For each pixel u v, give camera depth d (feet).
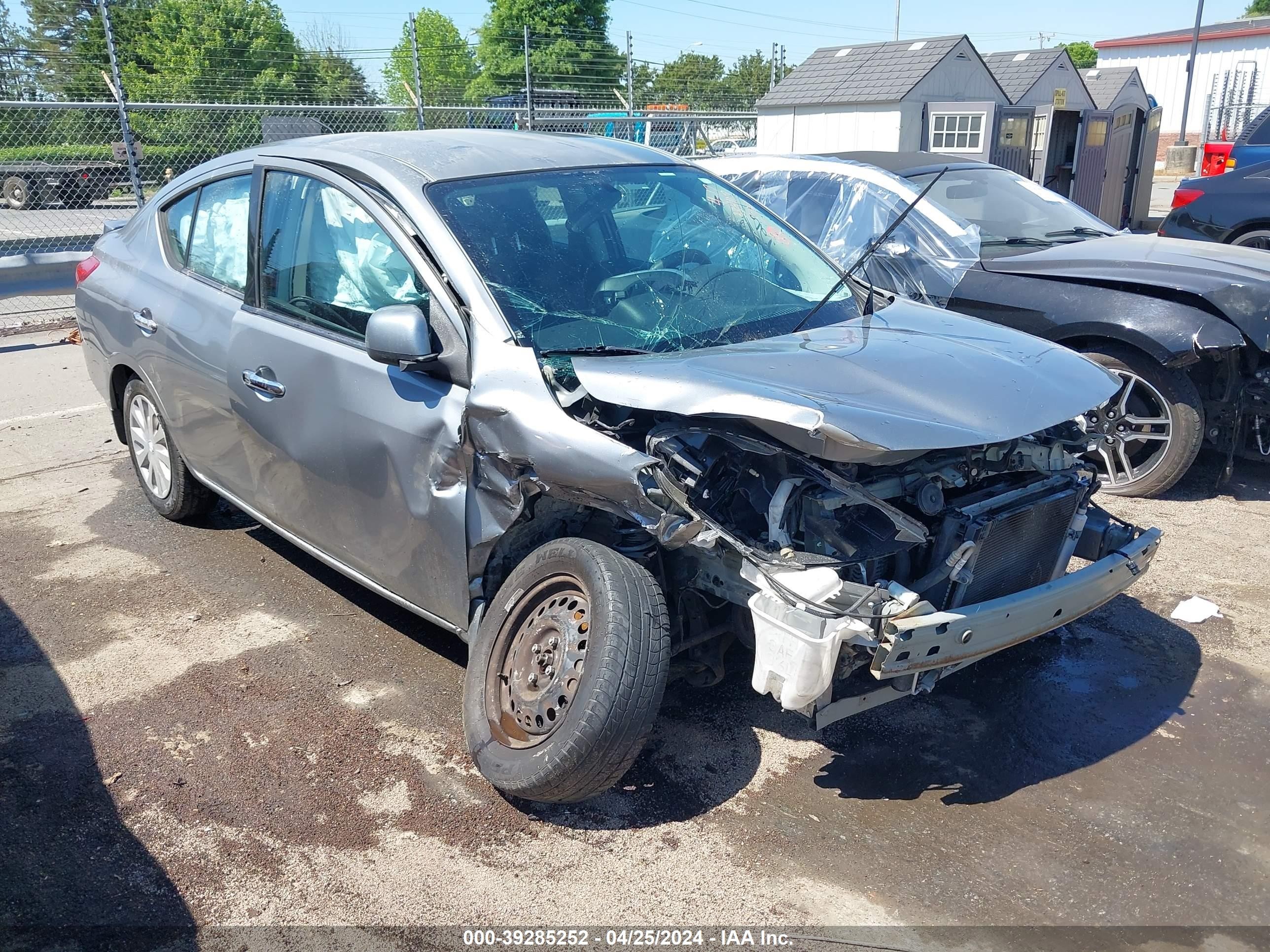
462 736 11.32
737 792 10.41
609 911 8.87
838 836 9.78
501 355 10.22
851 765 10.85
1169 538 16.42
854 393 9.45
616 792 10.43
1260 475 19.36
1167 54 120.47
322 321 12.10
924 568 9.95
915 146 53.36
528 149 13.03
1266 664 12.78
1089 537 11.77
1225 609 14.11
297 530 13.12
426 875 9.31
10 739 11.27
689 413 9.11
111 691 12.20
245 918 8.81
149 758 10.94
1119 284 17.47
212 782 10.55
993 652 9.53
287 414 12.32
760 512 9.59
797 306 12.21
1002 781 10.60
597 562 9.62
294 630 13.62
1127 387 17.42
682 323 11.24
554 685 9.70
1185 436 17.11
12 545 16.38
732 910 8.87
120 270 16.38
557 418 9.65
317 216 12.41
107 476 19.51
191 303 14.29
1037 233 20.90
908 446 8.74
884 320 12.12
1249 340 16.63
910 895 9.02
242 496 14.16
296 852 9.59
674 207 12.90
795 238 13.75
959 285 18.81
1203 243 19.61
